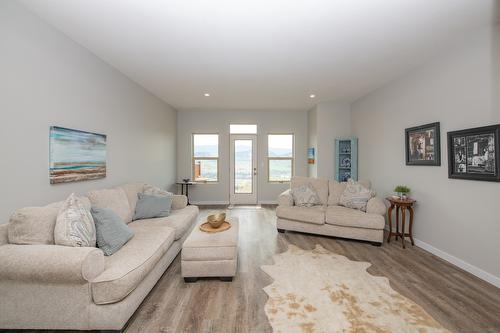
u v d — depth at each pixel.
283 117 6.41
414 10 2.05
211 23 2.25
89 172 2.76
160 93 4.63
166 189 5.48
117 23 2.24
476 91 2.43
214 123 6.37
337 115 5.45
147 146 4.45
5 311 1.54
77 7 1.99
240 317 1.79
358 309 1.88
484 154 2.32
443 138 2.85
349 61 3.13
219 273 2.28
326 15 2.13
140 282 1.83
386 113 4.05
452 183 2.72
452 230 2.72
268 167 6.48
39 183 2.12
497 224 2.24
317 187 4.24
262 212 5.47
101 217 2.03
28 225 1.65
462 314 1.82
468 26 2.30
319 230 3.61
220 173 6.43
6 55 1.83
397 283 2.28
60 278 1.46
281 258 2.87
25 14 1.98
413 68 3.36
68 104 2.47
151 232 2.41
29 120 2.03
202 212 5.46
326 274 2.46
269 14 2.11
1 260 1.46
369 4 1.97
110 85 3.23
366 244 3.35
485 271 2.35
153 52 2.86
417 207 3.30
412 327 1.67
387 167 4.03
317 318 1.77
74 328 1.55
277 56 2.98
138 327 1.68
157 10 2.05
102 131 3.05
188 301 1.99
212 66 3.29
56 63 2.31
